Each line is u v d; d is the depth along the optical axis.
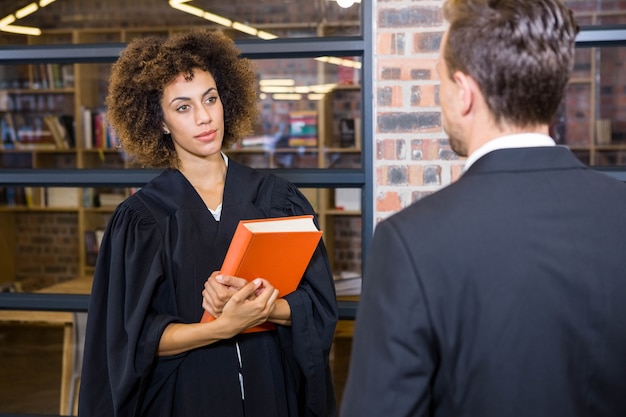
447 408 0.87
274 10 6.30
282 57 2.34
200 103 1.54
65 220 6.61
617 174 2.25
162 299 1.53
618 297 0.85
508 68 0.86
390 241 0.88
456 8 0.91
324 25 6.21
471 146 0.92
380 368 0.85
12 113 6.42
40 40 6.48
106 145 6.29
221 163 1.65
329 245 6.16
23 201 6.39
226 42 1.68
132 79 1.57
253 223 1.41
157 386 1.52
